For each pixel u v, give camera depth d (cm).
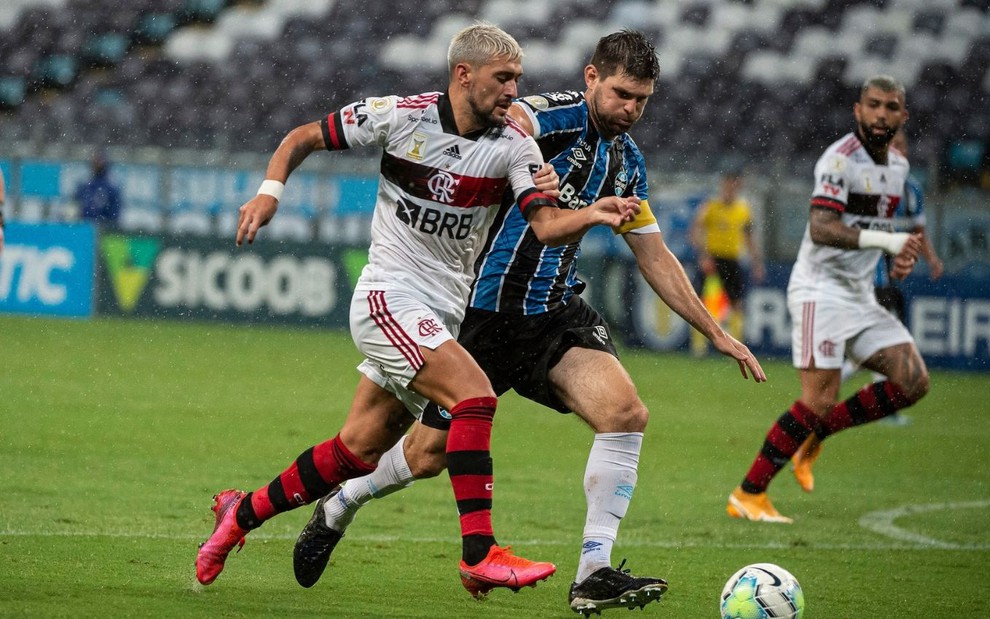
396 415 1519
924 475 3041
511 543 2039
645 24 8112
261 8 8169
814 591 1759
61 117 7656
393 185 1492
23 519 1967
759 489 2377
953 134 7506
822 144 7512
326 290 5884
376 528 2094
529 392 1669
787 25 8038
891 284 3419
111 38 8050
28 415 3170
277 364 4575
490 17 8194
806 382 2467
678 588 1755
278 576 1694
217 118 7644
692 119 7550
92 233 5872
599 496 1530
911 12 8056
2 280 5894
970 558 2048
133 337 5175
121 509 2111
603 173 1644
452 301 1517
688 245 5806
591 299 5788
